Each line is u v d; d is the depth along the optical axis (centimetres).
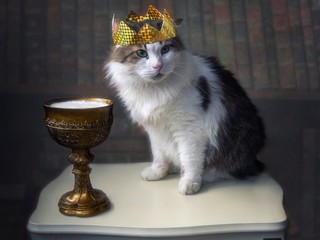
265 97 149
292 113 151
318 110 150
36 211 104
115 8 144
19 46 143
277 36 145
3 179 153
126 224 98
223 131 119
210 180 125
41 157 153
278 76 148
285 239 107
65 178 126
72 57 145
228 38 146
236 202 110
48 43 144
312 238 162
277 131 153
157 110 112
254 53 146
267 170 149
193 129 114
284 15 144
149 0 144
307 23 144
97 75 147
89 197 103
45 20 143
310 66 146
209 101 116
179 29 145
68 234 98
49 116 96
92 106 100
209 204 108
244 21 145
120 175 129
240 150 123
